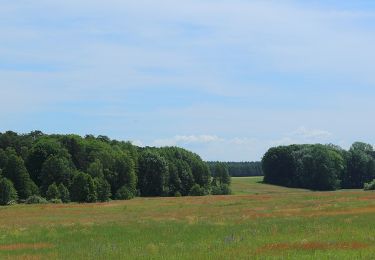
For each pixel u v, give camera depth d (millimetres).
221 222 40844
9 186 88625
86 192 94812
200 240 28844
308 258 20141
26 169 102875
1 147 118812
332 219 38500
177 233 33250
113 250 25141
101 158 117562
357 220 36656
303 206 57688
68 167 108500
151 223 41906
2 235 35500
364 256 20219
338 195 79000
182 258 21250
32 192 100250
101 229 37656
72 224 43344
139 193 125500
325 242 25328
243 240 27531
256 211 52875
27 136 135250
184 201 82375
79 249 26312
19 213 60094
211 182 143875
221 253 22297
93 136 149250
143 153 132125
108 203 82938
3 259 22938
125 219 47969
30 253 25344
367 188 112188
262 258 20406
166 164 130375
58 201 92000
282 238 28000
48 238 32781
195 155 147875
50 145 113438
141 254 23109
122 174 116938
